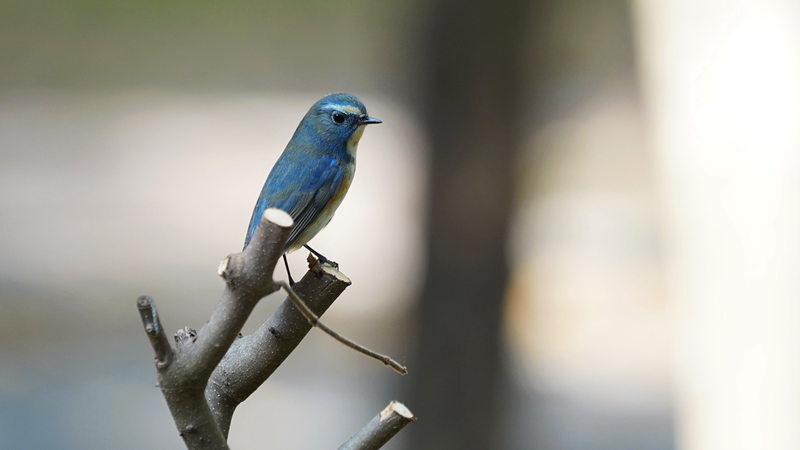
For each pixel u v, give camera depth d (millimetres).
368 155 28156
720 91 8219
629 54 23297
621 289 18609
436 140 9664
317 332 17391
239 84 34062
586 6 22109
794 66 7934
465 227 9625
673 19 8414
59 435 13742
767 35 7980
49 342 16719
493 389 9656
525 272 17891
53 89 33156
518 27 9539
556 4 9695
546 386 15508
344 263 20750
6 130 29625
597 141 25656
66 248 21266
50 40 34656
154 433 13992
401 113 28938
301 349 17109
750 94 8094
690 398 8836
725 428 8555
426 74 9695
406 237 22609
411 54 9898
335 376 15992
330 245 21922
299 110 32219
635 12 8953
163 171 26906
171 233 22594
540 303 18016
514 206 9648
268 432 14180
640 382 15773
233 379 3113
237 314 2475
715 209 8375
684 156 8469
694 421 8781
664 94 8523
